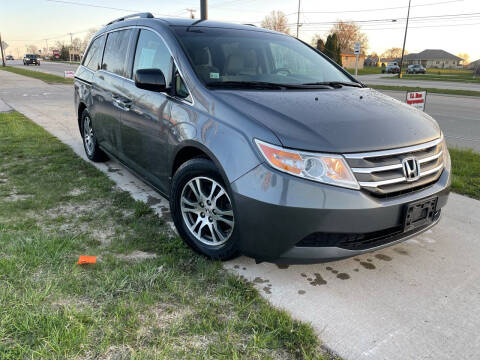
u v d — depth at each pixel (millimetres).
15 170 4707
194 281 2516
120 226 3301
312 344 2039
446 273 2791
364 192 2268
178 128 2893
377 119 2605
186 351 1912
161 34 3410
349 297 2480
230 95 2719
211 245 2775
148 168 3504
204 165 2658
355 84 3613
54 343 1858
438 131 2861
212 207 2695
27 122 8031
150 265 2604
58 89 17766
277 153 2242
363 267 2848
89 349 1879
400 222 2424
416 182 2482
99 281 2406
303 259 2316
